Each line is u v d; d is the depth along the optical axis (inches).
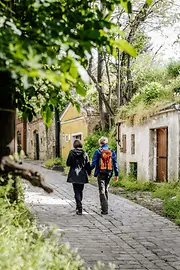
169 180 529.0
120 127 717.3
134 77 871.7
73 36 84.4
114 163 394.6
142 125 617.6
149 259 236.7
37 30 85.4
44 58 86.3
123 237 290.5
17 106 130.1
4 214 138.2
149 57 906.1
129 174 662.5
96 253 246.4
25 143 1631.4
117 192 539.8
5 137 99.8
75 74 87.2
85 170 386.6
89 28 86.8
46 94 138.6
